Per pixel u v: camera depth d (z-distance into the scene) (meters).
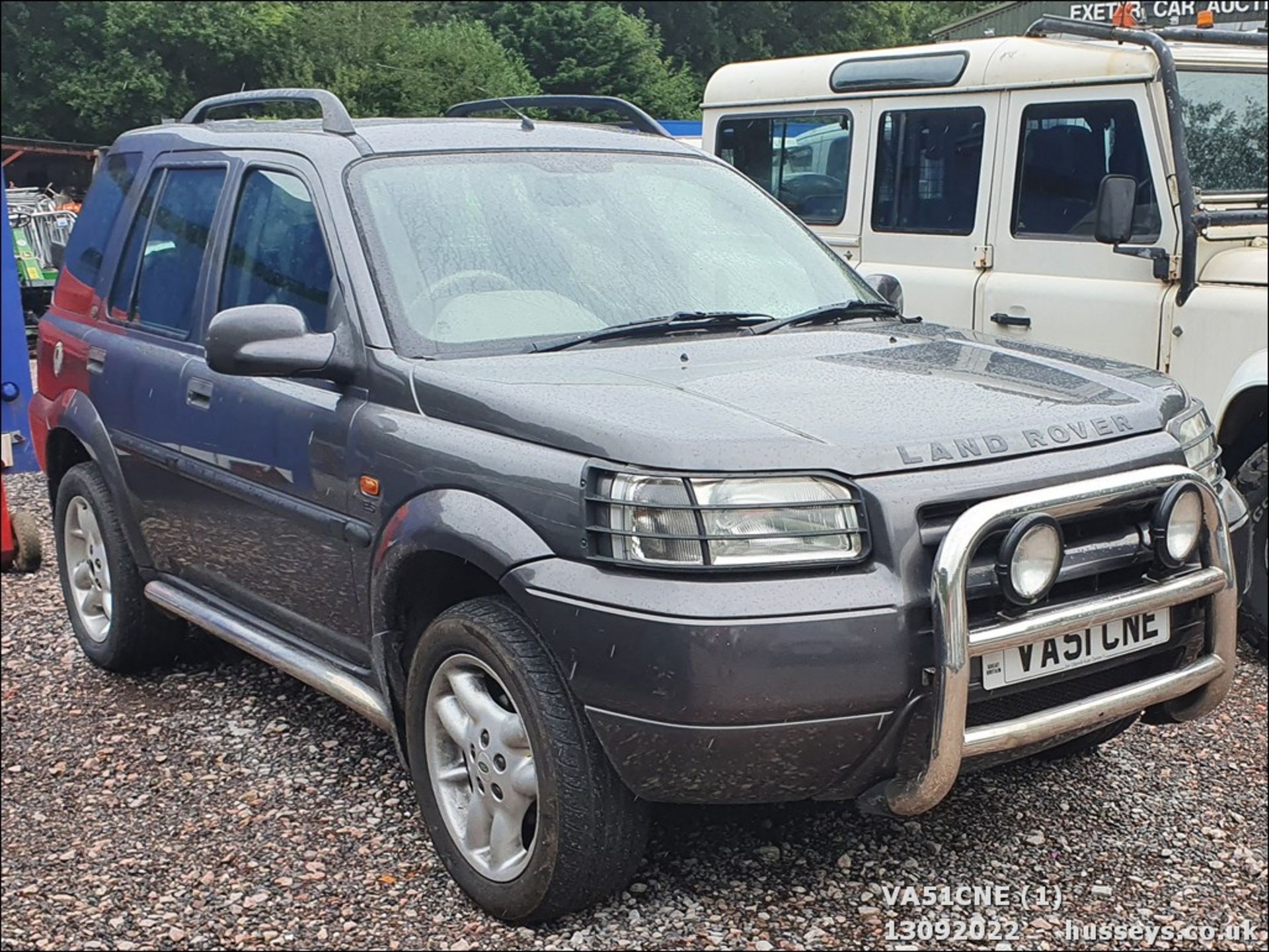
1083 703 3.22
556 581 3.10
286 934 3.43
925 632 3.02
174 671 5.28
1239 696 5.00
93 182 5.60
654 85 43.28
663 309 4.03
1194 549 3.38
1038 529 3.02
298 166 4.28
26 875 3.75
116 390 4.91
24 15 48.47
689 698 2.92
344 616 3.92
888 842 3.81
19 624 5.94
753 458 3.03
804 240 4.71
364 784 4.22
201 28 47.19
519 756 3.31
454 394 3.49
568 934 3.38
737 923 3.41
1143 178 6.29
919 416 3.28
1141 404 3.57
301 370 3.72
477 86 36.41
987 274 7.07
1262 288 5.88
